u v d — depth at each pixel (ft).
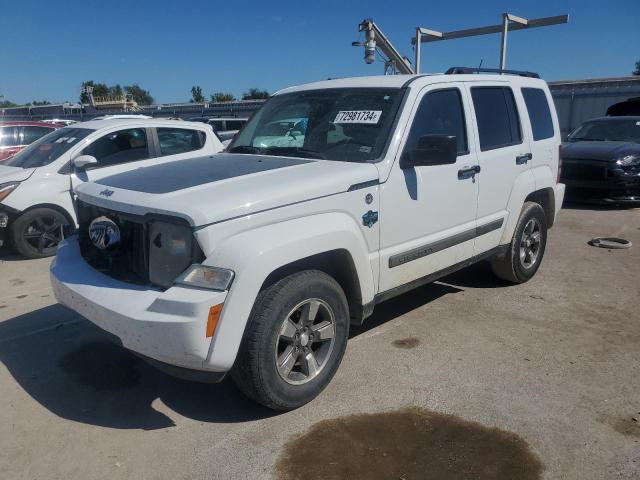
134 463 9.94
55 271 12.28
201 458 10.04
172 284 10.11
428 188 13.71
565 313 16.47
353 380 12.62
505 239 17.37
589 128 37.78
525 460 9.82
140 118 26.94
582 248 23.94
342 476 9.48
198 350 9.55
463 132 15.26
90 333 15.60
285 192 10.73
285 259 10.33
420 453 10.06
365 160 12.69
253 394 10.77
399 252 13.20
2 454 10.24
